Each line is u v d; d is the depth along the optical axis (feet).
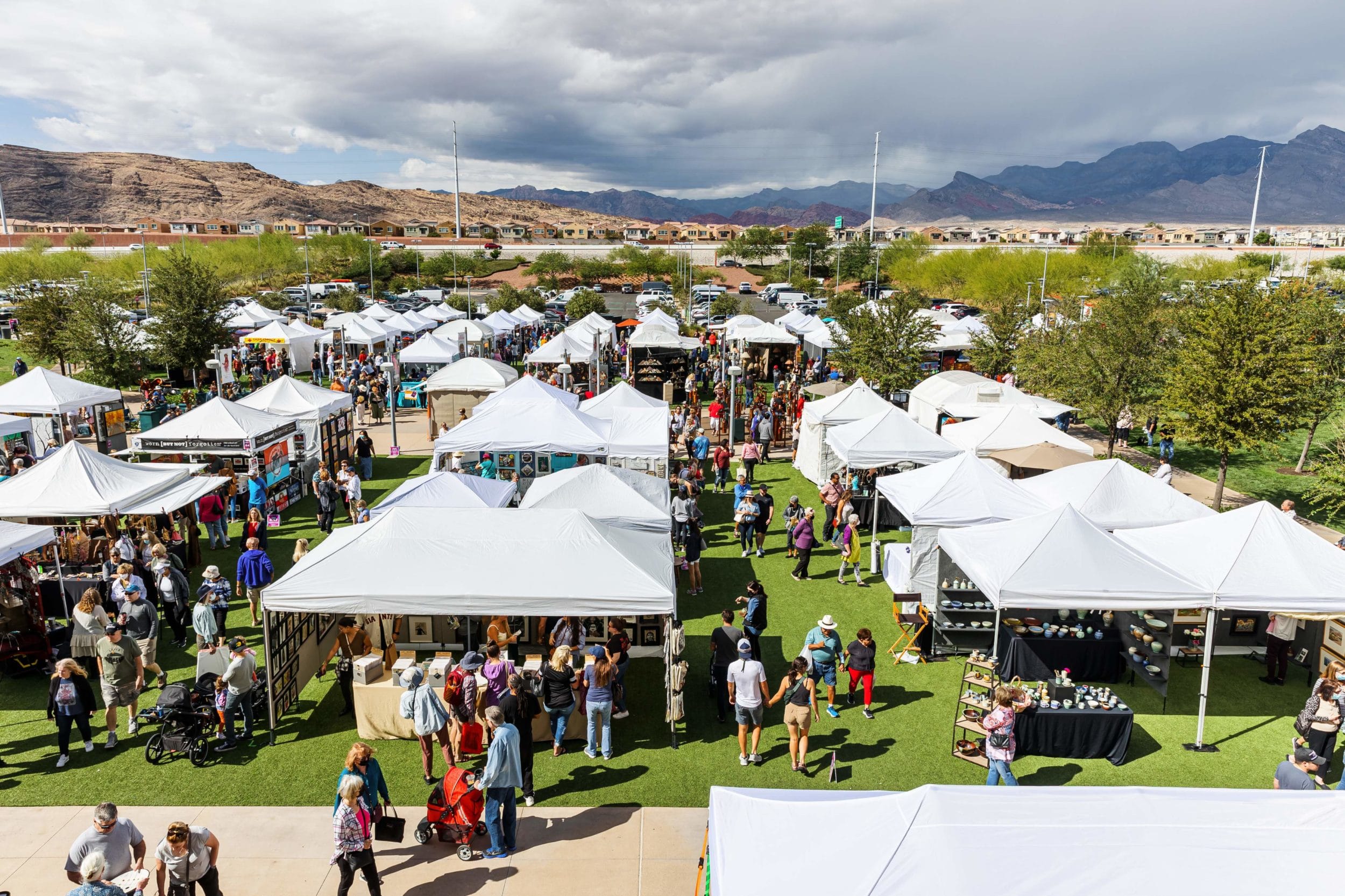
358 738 35.14
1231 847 17.71
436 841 28.14
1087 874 16.97
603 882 26.07
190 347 117.39
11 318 168.14
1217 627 44.11
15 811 29.58
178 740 32.63
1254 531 38.09
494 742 26.40
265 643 36.58
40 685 39.68
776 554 59.26
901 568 50.67
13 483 47.83
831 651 36.60
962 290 250.37
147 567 45.65
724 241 517.96
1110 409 81.56
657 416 70.95
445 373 95.96
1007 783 30.04
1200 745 34.88
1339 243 583.17
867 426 62.80
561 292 280.31
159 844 24.57
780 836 19.13
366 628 40.86
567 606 34.19
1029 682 35.94
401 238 460.14
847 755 33.86
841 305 187.32
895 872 17.15
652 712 37.68
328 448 76.74
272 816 29.50
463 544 36.76
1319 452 89.20
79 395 77.46
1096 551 37.22
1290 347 64.54
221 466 64.39
